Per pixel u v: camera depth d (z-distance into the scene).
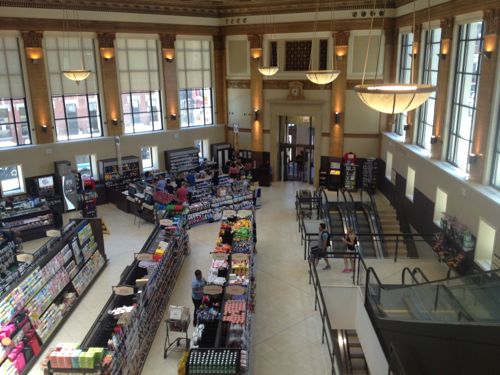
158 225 12.01
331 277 10.31
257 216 15.90
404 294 7.89
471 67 10.71
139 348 8.02
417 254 11.43
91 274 11.09
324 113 18.56
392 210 16.25
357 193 18.25
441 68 11.96
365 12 16.83
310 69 16.55
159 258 9.91
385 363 7.98
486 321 6.16
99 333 7.58
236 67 19.73
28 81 15.47
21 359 7.86
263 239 13.76
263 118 19.67
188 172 19.12
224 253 9.84
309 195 16.09
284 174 20.66
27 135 15.95
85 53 16.72
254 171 19.70
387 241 11.59
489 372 6.32
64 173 15.97
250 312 8.76
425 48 13.70
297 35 18.06
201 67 19.86
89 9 16.20
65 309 9.58
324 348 8.54
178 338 8.52
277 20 18.17
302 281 11.04
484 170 9.71
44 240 14.09
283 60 18.56
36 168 16.06
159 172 18.91
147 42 18.12
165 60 18.52
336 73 11.16
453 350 6.89
